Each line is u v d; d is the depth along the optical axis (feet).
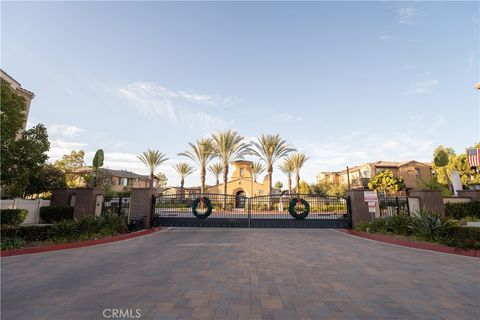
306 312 13.34
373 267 22.35
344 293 16.03
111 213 47.09
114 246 32.73
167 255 27.20
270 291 16.35
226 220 53.06
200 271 20.97
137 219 48.19
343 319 12.58
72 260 24.97
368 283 17.95
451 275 19.89
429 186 78.69
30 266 22.67
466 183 98.37
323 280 18.62
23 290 16.57
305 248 31.40
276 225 52.70
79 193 49.19
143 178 181.68
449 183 102.73
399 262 24.20
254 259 25.34
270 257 26.25
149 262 24.08
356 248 31.53
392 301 14.78
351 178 178.40
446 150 117.50
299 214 52.60
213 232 47.50
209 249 30.63
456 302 14.64
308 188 155.74
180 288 16.89
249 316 12.87
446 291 16.38
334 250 30.14
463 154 102.27
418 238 34.94
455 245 29.07
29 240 32.55
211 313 13.20
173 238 39.91
